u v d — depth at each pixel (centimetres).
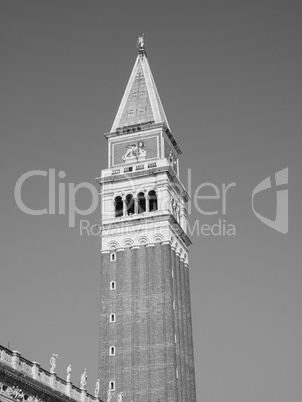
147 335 13225
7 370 7631
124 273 13888
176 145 15800
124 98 15850
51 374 8788
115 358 13200
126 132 15175
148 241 14012
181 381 13175
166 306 13362
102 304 13762
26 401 8119
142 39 16675
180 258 14625
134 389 12825
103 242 14300
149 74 16138
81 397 9612
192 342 14375
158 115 15212
